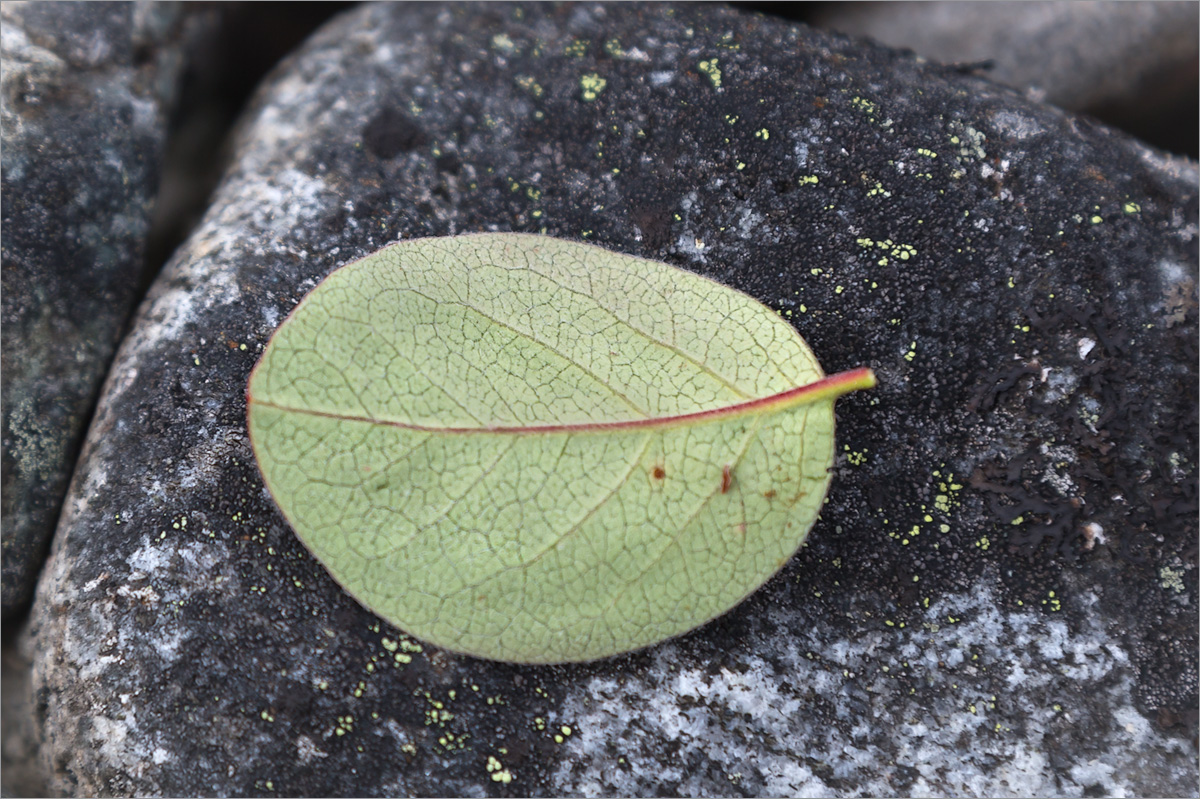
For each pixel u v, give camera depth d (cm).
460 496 15
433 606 15
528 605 15
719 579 15
